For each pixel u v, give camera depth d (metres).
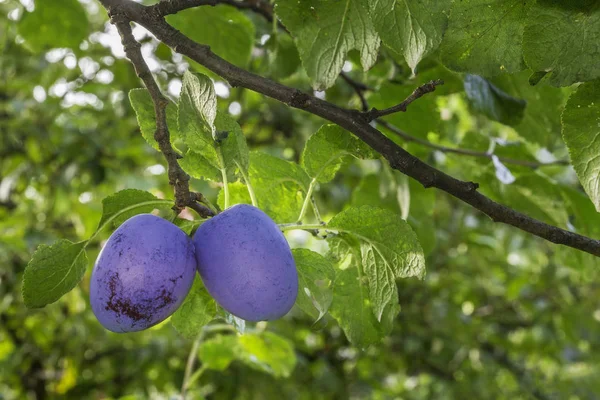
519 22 0.39
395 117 0.61
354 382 1.48
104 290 0.36
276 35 0.61
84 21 0.74
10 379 1.30
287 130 1.28
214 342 0.71
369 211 0.40
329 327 1.41
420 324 1.48
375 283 0.42
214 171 0.41
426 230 0.66
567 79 0.37
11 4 0.95
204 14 0.60
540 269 1.69
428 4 0.38
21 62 1.16
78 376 1.34
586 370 1.64
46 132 1.17
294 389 1.36
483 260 1.58
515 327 1.69
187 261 0.36
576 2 0.37
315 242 1.31
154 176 1.17
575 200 0.59
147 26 0.41
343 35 0.43
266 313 0.36
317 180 0.43
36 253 0.38
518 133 0.61
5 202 1.28
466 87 0.54
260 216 0.37
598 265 0.60
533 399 1.52
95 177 1.15
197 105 0.38
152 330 1.19
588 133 0.38
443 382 1.50
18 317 1.27
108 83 1.11
